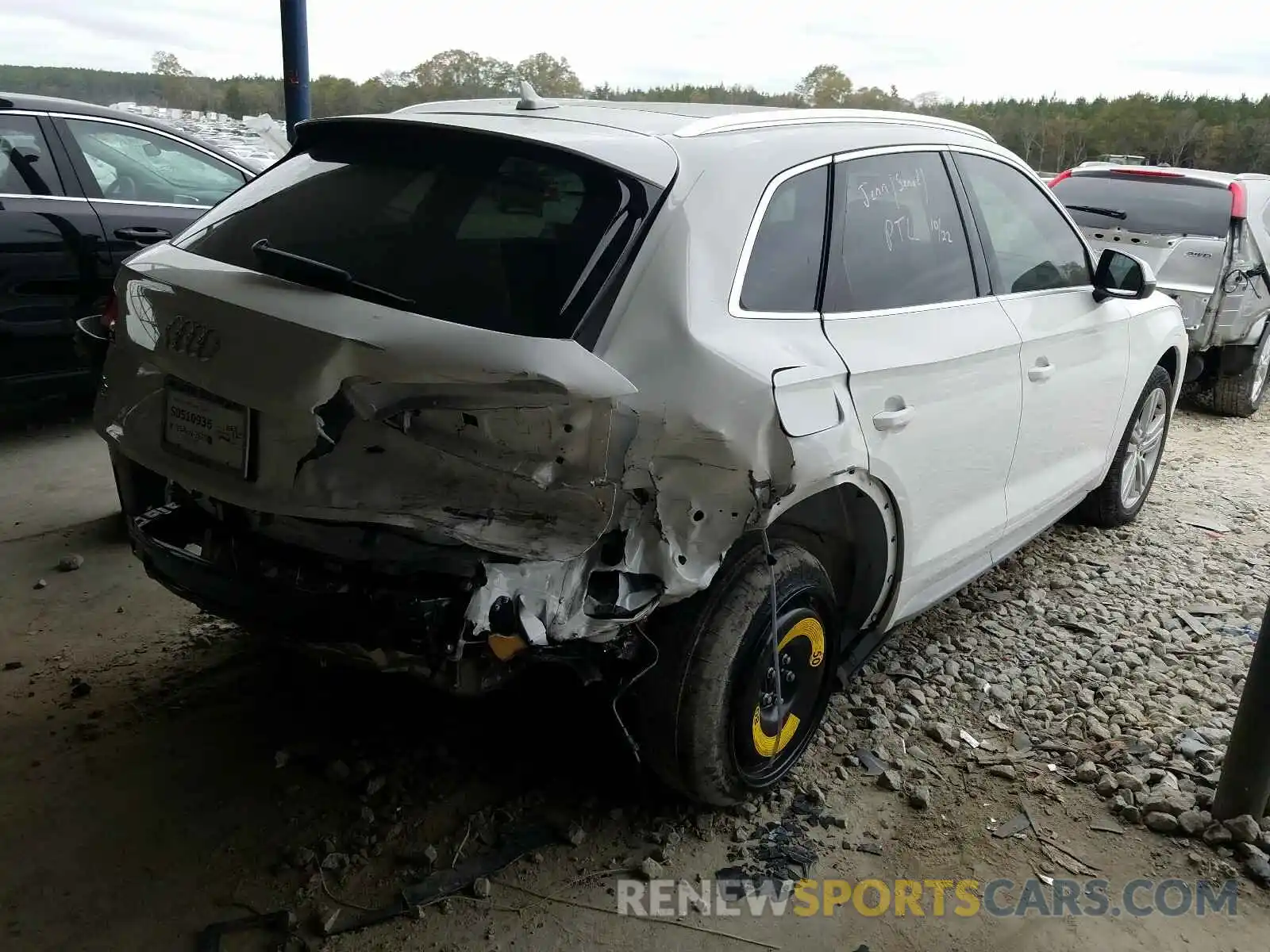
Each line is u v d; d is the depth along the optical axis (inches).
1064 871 103.8
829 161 111.8
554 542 83.4
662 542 89.1
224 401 90.1
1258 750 105.7
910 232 122.3
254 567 92.2
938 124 138.6
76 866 96.5
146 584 151.7
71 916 90.9
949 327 121.7
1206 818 110.4
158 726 118.0
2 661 129.3
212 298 90.0
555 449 81.0
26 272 203.5
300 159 110.0
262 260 91.4
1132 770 119.2
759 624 100.3
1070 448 159.6
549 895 96.7
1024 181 151.7
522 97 112.3
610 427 81.3
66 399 240.2
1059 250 156.8
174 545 100.0
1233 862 105.9
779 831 107.4
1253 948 95.1
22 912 90.9
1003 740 125.7
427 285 87.4
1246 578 177.8
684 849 104.1
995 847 106.9
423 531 82.3
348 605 85.4
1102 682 139.3
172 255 101.8
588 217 89.7
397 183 99.0
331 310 85.0
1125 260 155.5
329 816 105.0
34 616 140.8
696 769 100.6
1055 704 132.8
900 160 123.3
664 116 109.6
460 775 112.4
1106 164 323.0
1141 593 169.2
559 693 127.7
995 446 134.0
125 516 108.7
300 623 87.7
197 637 137.1
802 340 100.6
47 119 209.8
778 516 97.7
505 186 93.9
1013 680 139.2
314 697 125.1
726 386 88.8
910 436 113.5
